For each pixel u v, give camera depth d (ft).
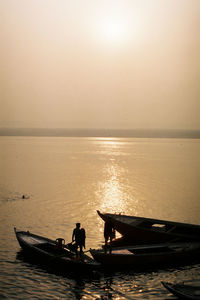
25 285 55.42
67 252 64.64
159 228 80.79
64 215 98.84
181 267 64.39
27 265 63.31
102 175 188.75
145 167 230.68
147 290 54.54
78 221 92.38
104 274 60.90
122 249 67.62
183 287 49.21
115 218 82.38
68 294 52.75
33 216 97.30
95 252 65.21
